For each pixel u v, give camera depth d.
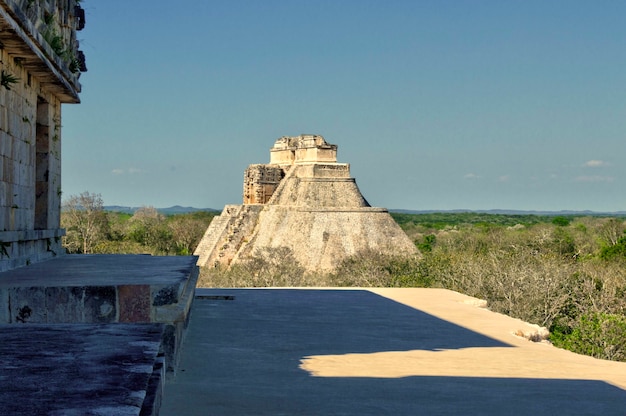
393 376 11.31
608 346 23.06
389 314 19.55
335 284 50.09
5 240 14.27
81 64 21.77
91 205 89.25
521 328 17.73
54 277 11.24
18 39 13.96
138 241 96.00
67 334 6.34
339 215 71.38
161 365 5.68
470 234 98.00
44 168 19.14
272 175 78.25
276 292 25.22
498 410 8.89
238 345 13.92
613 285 34.41
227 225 76.12
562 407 9.20
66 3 19.91
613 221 96.62
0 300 9.36
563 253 64.69
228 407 8.61
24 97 16.41
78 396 4.23
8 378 4.65
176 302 9.74
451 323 18.17
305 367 11.88
